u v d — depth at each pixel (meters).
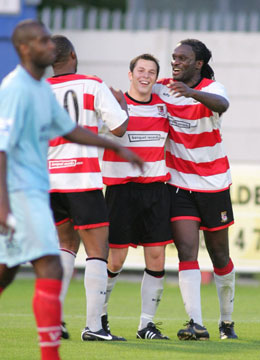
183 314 30.58
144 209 22.83
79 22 50.06
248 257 42.16
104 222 21.53
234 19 48.88
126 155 16.45
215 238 23.38
